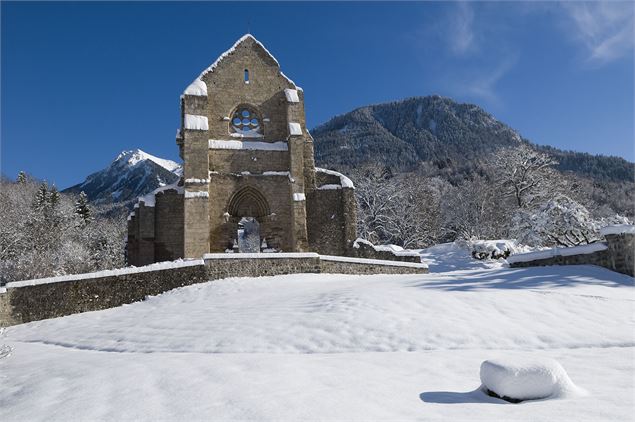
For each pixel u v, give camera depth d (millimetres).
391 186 61531
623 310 12336
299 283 19688
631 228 16984
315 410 5699
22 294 20375
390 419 5359
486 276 17734
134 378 7961
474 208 61562
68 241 57781
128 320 16453
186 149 29750
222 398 6418
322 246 33812
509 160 57031
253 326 12406
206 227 28906
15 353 13609
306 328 11734
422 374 7770
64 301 20453
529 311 12305
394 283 17281
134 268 21531
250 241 71875
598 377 7305
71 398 7105
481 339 10430
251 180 32625
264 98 34406
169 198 32281
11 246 50406
